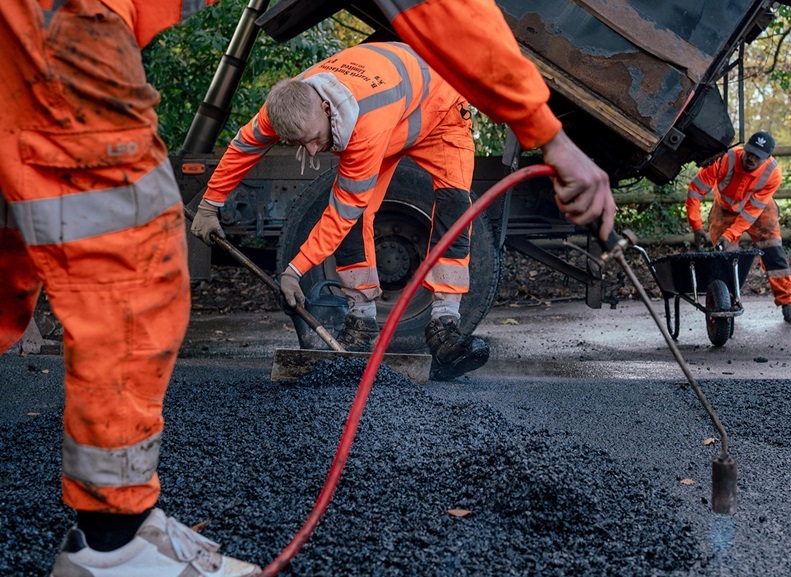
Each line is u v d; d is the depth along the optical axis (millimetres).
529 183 6348
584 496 2420
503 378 5059
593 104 4891
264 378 4672
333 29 10289
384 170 4754
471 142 4816
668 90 4832
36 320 6723
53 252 1501
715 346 6879
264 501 2434
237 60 6902
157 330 1573
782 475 2922
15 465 2799
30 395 4332
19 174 1477
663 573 2072
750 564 2152
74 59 1442
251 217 6309
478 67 1553
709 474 2926
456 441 3041
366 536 2172
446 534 2217
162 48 8883
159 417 1614
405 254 5703
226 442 3029
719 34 4781
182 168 6277
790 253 11133
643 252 1755
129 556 1613
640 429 3574
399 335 5594
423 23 1549
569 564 2057
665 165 5504
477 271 5441
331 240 4270
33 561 1973
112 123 1484
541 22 4848
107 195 1501
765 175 7699
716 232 8219
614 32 4820
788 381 4719
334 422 3268
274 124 3955
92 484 1554
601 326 8016
